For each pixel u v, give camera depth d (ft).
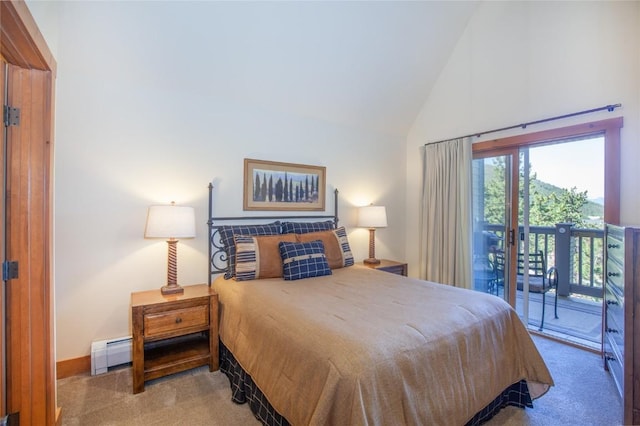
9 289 4.91
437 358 4.74
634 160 8.11
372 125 13.12
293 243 9.05
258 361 5.69
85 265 7.77
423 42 11.11
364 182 13.14
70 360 7.56
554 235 12.45
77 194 7.66
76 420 5.82
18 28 4.01
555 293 11.32
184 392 6.78
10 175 4.90
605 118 8.55
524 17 10.21
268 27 8.52
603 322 8.07
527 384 6.31
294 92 10.48
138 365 6.73
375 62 10.77
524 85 10.21
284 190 10.93
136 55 7.90
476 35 11.44
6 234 4.88
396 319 5.29
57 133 7.43
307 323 5.14
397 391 4.15
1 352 4.75
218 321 8.03
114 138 8.09
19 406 4.96
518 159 10.69
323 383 4.11
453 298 6.59
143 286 8.47
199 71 8.80
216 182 9.59
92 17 7.02
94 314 7.87
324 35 9.27
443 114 12.67
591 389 7.00
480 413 5.53
